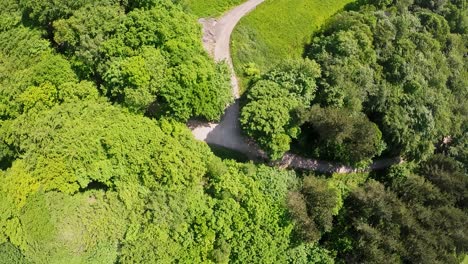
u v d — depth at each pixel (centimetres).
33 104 6106
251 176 6844
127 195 5822
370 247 7200
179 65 6450
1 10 6706
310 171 7894
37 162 5653
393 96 7856
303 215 6719
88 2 6425
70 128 5788
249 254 6606
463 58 9325
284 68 7331
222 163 6762
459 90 8919
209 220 6312
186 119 6756
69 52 6412
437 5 9144
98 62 6347
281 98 6988
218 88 6938
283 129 6925
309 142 7706
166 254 5994
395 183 7925
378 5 8875
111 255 5741
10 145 6138
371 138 7312
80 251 5531
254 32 8238
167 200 6009
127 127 6062
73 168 5628
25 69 6322
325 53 7725
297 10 8681
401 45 8231
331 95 7256
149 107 6612
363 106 7775
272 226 6656
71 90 6169
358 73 7594
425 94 8138
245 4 8388
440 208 7644
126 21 6362
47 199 5528
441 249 7531
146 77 6212
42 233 5388
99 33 6291
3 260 5562
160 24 6400
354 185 7938
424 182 7844
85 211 5606
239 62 7912
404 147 7962
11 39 6538
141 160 5934
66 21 6253
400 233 7456
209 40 7950
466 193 7875
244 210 6512
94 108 6069
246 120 6881
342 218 7406
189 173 6184
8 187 5747
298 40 8481
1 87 6250
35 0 6347
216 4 8188
